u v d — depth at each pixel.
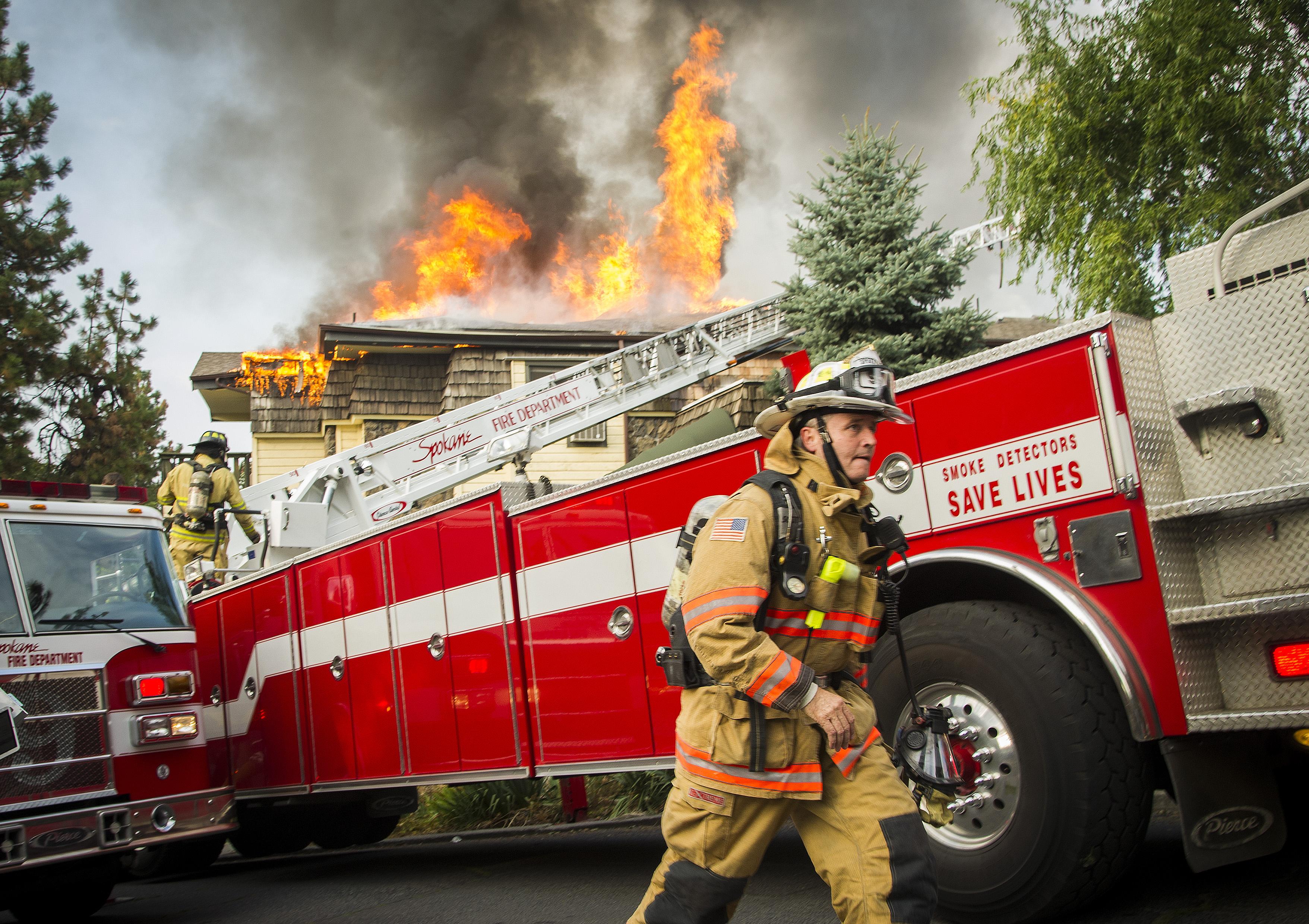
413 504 8.51
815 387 2.36
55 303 16.25
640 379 10.07
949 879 3.45
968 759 3.42
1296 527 2.98
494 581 5.14
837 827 2.14
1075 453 3.27
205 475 7.98
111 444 17.27
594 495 4.70
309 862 7.46
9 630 5.07
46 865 4.84
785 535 2.19
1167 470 3.22
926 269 10.55
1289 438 3.04
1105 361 3.22
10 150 16.48
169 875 7.61
